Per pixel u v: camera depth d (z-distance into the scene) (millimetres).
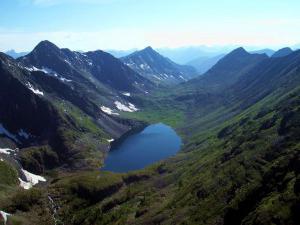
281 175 91188
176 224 100500
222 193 103875
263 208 79500
